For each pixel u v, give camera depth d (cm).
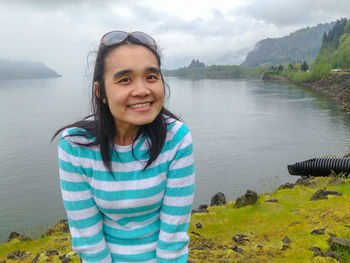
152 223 196
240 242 537
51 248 566
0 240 1702
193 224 659
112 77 159
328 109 6819
